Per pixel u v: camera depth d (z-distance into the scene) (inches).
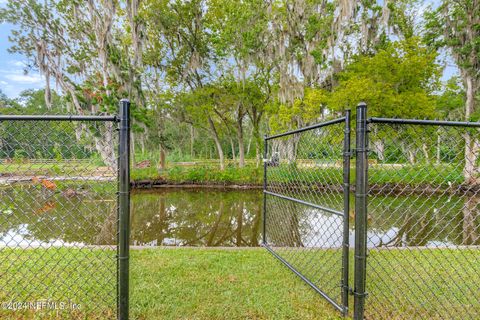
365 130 59.5
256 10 467.2
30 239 143.9
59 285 83.4
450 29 432.5
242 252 121.6
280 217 134.5
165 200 361.1
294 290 83.7
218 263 106.7
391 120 59.9
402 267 91.0
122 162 58.1
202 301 76.8
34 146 76.8
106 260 104.1
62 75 482.3
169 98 560.1
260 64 511.8
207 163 661.9
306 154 102.2
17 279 87.7
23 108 914.1
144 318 68.1
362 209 60.2
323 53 453.1
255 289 84.4
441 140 72.1
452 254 105.4
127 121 57.8
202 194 415.2
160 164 567.8
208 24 516.7
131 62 492.4
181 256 114.9
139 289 83.3
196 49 538.6
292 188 113.6
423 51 406.0
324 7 470.9
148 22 514.0
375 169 75.3
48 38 466.3
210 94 541.3
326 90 486.9
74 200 145.1
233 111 587.5
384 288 84.4
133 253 118.8
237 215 275.6
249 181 477.1
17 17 435.5
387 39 455.8
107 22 454.3
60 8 464.8
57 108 604.4
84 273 93.8
